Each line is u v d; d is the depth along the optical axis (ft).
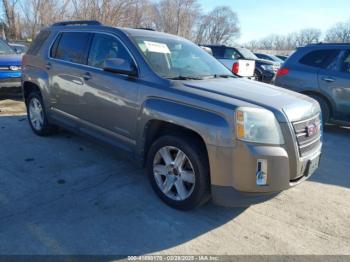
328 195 13.52
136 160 13.08
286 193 13.47
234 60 46.42
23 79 19.40
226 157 10.00
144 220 10.96
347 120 22.59
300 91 24.21
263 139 9.94
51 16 112.78
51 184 13.10
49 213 11.07
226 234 10.46
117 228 10.46
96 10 100.17
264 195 10.28
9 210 11.13
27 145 17.39
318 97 23.50
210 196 11.28
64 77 15.93
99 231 10.25
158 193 12.17
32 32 118.42
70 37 16.48
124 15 105.09
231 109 9.95
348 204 12.84
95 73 14.15
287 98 11.50
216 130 10.03
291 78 24.56
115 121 13.43
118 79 13.08
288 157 10.28
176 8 159.12
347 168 16.72
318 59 23.67
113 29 14.32
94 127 14.67
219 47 49.06
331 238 10.53
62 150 16.83
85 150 16.93
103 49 14.44
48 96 17.34
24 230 10.09
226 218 11.36
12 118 23.09
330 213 12.07
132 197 12.38
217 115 10.16
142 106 12.10
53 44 17.39
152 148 12.06
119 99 13.02
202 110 10.50
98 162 15.46
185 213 11.51
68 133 19.65
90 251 9.37
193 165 10.85
